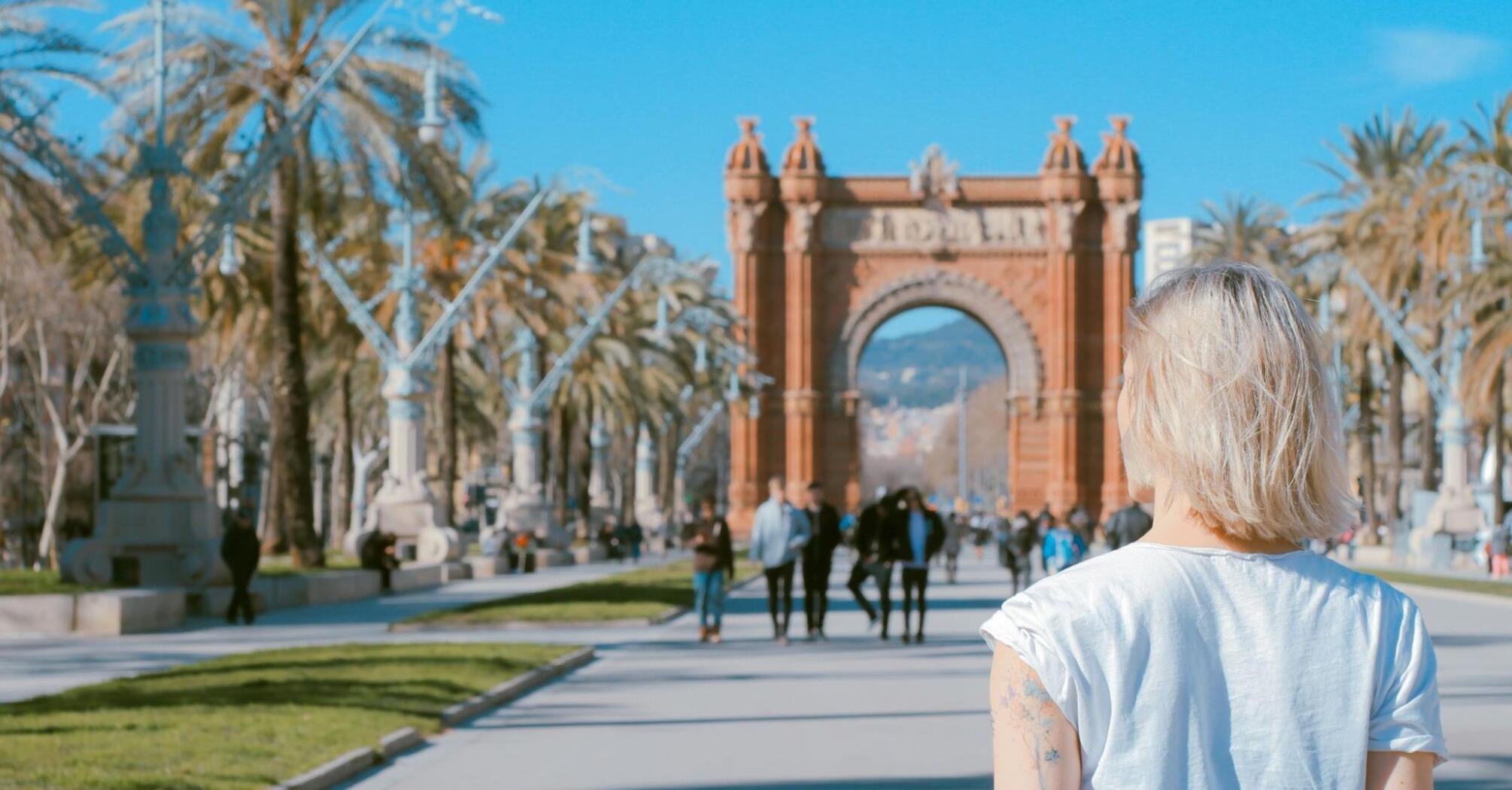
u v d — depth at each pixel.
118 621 26.98
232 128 39.31
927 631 28.59
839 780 12.20
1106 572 2.58
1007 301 105.81
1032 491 105.19
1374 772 2.56
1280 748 2.48
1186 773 2.47
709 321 88.00
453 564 48.72
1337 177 69.75
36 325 57.97
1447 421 55.84
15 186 33.94
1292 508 2.56
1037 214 106.12
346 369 61.75
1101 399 104.56
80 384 59.34
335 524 80.94
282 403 39.84
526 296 61.78
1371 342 65.94
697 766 12.90
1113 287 104.69
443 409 58.59
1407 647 2.56
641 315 81.62
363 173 40.41
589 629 28.55
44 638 26.34
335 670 18.78
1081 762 2.51
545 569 60.53
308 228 46.97
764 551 25.73
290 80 39.66
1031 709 2.49
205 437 51.00
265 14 39.56
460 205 44.25
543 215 64.94
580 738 14.60
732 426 105.00
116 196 42.78
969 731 15.02
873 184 106.44
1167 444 2.62
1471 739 14.22
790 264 105.12
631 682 19.66
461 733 14.97
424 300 57.72
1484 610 33.22
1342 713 2.51
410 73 41.62
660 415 86.19
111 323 59.97
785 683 19.53
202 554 30.81
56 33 32.47
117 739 12.85
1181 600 2.54
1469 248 51.91
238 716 14.46
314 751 12.58
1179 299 2.71
